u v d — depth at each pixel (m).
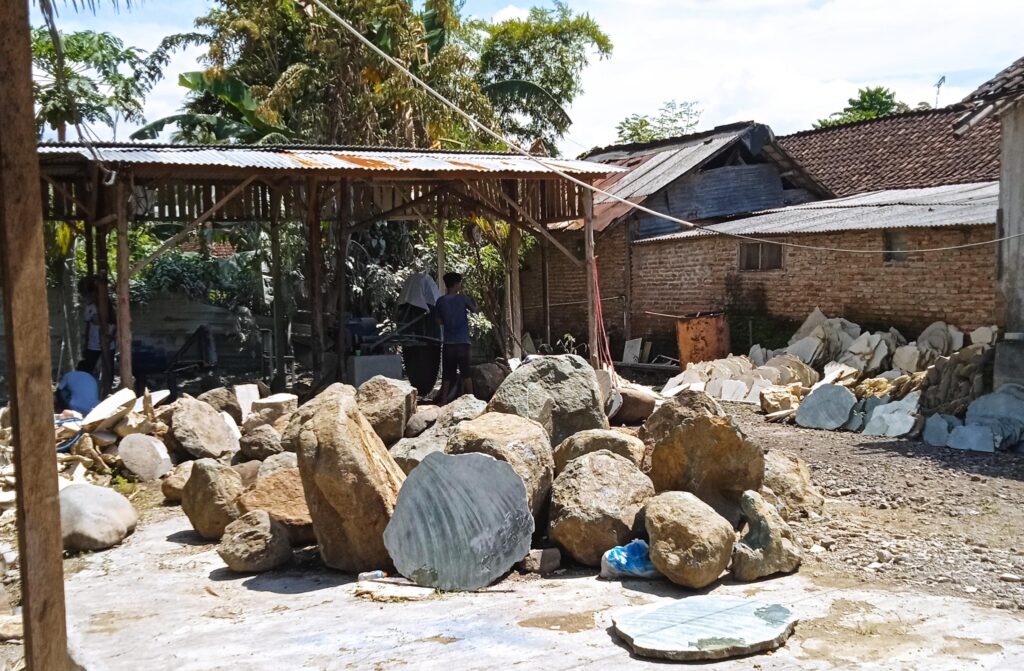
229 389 11.77
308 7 20.19
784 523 6.61
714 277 19.62
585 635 5.05
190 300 18.34
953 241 15.26
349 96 20.38
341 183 13.41
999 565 6.38
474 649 4.88
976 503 8.33
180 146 11.98
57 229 16.23
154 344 18.11
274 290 16.22
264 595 6.01
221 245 25.66
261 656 4.84
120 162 10.66
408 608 5.64
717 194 22.30
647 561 6.07
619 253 21.92
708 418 6.81
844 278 17.08
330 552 6.54
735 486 6.95
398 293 19.91
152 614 5.61
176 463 10.07
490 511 6.13
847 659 4.66
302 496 7.22
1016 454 10.73
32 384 3.16
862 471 9.74
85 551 7.29
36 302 3.16
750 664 4.60
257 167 11.30
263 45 21.58
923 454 10.74
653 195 21.25
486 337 20.33
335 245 17.34
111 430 9.92
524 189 16.64
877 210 17.84
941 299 15.48
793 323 18.05
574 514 6.38
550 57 33.06
